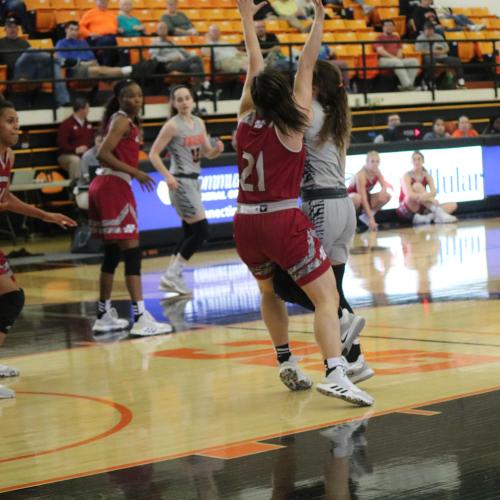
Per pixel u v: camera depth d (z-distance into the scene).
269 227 7.80
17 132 9.50
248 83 8.39
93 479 6.19
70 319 13.52
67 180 24.12
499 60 34.62
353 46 31.61
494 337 10.48
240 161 7.90
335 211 8.45
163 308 14.05
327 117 8.38
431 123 31.39
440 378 8.62
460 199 25.62
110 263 12.51
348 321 8.33
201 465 6.36
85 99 24.62
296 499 5.55
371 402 7.71
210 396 8.52
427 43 32.03
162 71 26.89
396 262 17.48
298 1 32.94
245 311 13.41
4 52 23.77
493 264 16.59
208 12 31.69
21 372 10.09
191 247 15.45
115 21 27.20
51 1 28.95
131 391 8.91
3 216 25.42
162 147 15.18
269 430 7.19
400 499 5.45
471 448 6.34
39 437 7.43
